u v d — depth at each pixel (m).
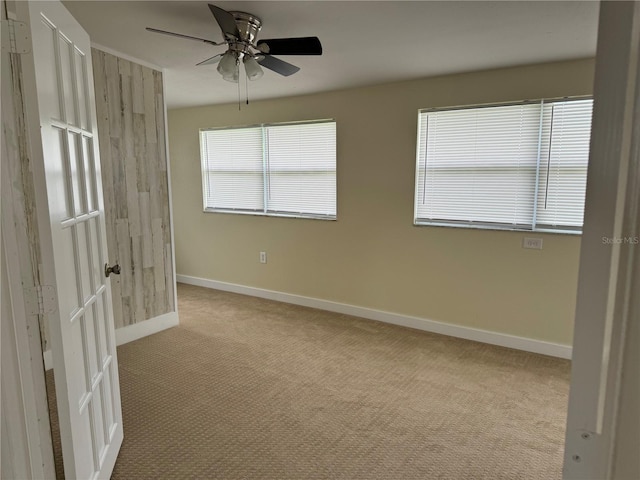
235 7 2.23
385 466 2.15
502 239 3.55
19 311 1.26
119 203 3.51
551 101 3.25
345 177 4.29
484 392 2.88
